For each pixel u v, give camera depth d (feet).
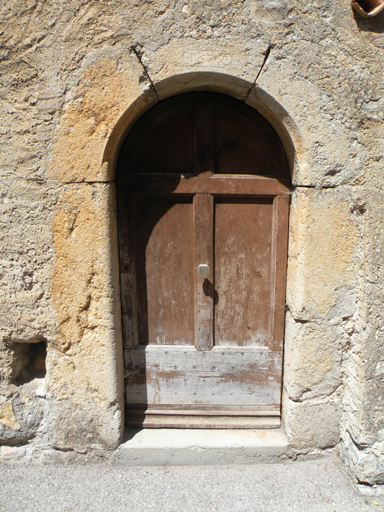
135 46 6.02
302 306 6.88
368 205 6.47
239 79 6.17
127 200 7.21
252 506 6.49
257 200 7.36
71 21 5.99
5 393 7.23
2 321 6.93
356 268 6.81
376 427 6.77
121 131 6.50
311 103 6.24
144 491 6.80
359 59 6.19
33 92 6.22
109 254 6.72
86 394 7.22
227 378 7.85
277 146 7.10
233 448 7.41
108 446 7.38
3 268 6.75
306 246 6.68
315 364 7.14
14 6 5.99
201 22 5.98
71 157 6.37
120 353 7.45
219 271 7.58
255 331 7.77
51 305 6.88
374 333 6.66
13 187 6.49
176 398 7.93
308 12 6.03
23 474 7.17
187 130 7.14
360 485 6.78
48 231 6.62
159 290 7.64
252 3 5.96
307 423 7.37
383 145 6.43
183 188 7.22
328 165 6.44
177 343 7.82
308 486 6.92
